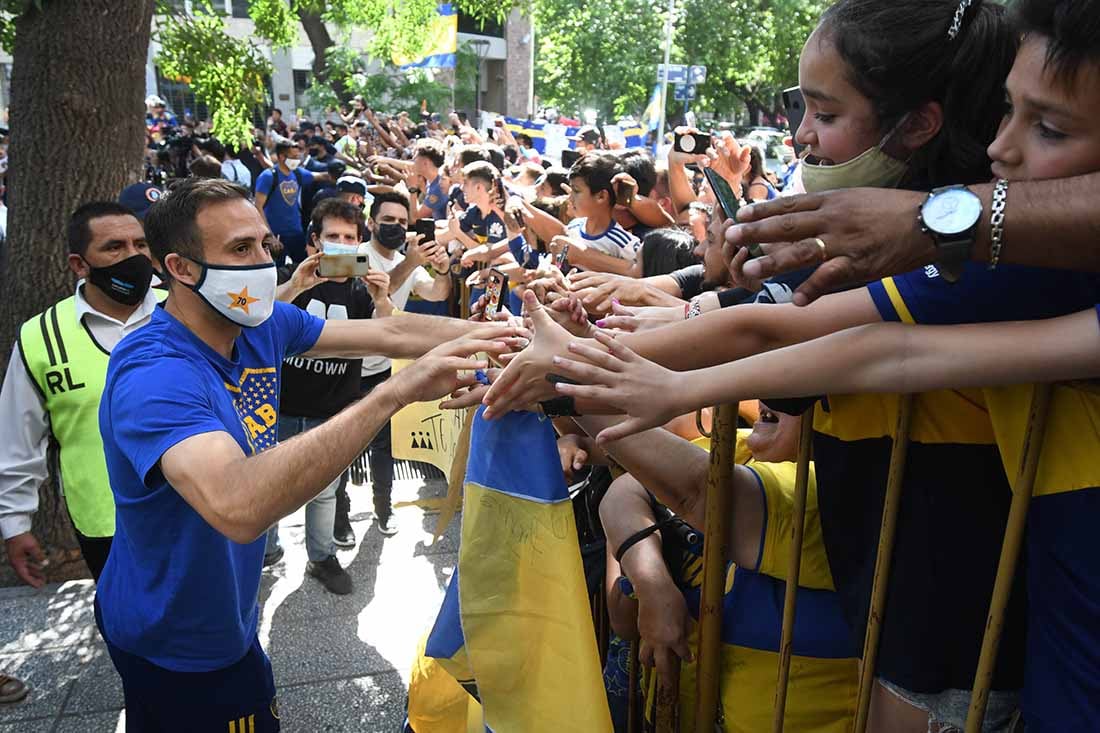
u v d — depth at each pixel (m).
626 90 28.38
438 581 3.69
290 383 3.63
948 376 1.03
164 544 1.73
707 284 2.28
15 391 2.55
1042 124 0.94
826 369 1.10
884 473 1.33
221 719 1.92
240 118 5.66
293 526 4.22
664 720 1.70
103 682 2.95
